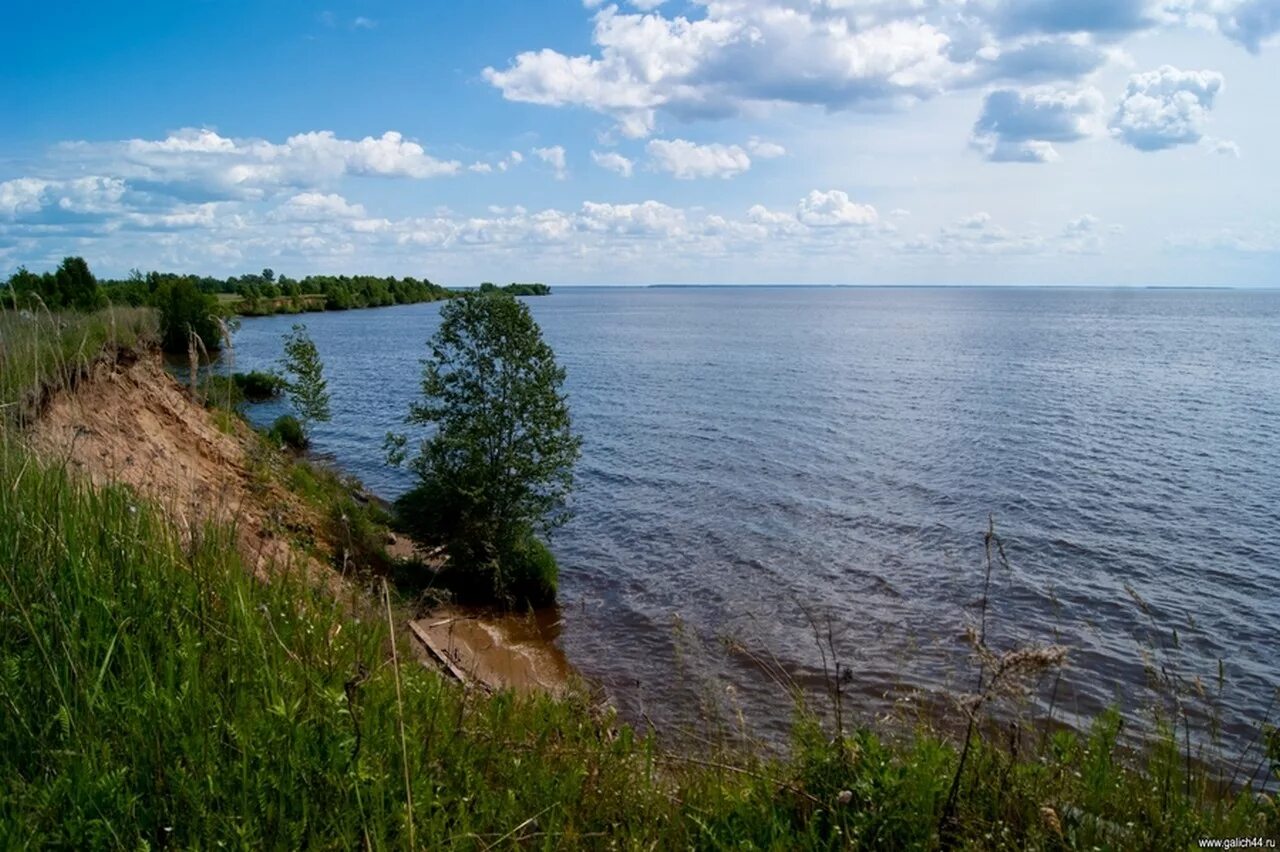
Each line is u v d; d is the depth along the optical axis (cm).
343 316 15400
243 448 1803
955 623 1603
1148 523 2323
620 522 2345
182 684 386
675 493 2667
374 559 1591
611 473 2934
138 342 1936
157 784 330
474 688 559
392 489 2792
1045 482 2789
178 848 308
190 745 348
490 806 375
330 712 379
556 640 1508
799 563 1997
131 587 452
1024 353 8119
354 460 3209
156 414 1503
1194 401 4709
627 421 4062
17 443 592
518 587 1709
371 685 440
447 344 1836
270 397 4609
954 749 457
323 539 1463
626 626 1592
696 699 1093
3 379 702
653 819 396
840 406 4538
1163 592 1809
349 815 331
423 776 375
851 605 1717
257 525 905
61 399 830
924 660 1384
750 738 596
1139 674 1325
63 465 546
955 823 378
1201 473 2917
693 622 1616
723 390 5256
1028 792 398
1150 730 627
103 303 2253
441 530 1778
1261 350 8519
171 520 560
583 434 3703
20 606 385
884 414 4253
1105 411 4338
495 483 1766
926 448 3372
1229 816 414
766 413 4297
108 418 1080
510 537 1748
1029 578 1892
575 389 5303
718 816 403
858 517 2391
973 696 404
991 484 2764
